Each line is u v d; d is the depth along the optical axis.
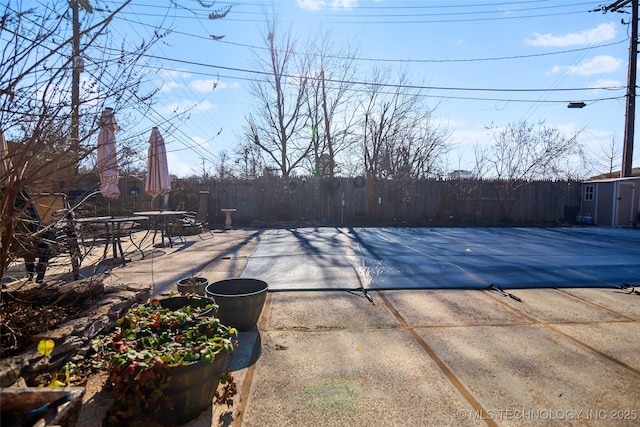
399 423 2.09
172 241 8.84
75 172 2.64
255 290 3.73
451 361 2.84
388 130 18.48
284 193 13.89
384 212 14.26
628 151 14.23
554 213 14.82
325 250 7.68
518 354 2.97
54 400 1.53
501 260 6.61
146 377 1.84
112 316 2.79
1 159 2.09
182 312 2.60
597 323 3.67
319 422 2.10
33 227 2.93
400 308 4.08
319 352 2.98
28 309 2.56
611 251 7.71
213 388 2.13
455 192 14.35
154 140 3.28
